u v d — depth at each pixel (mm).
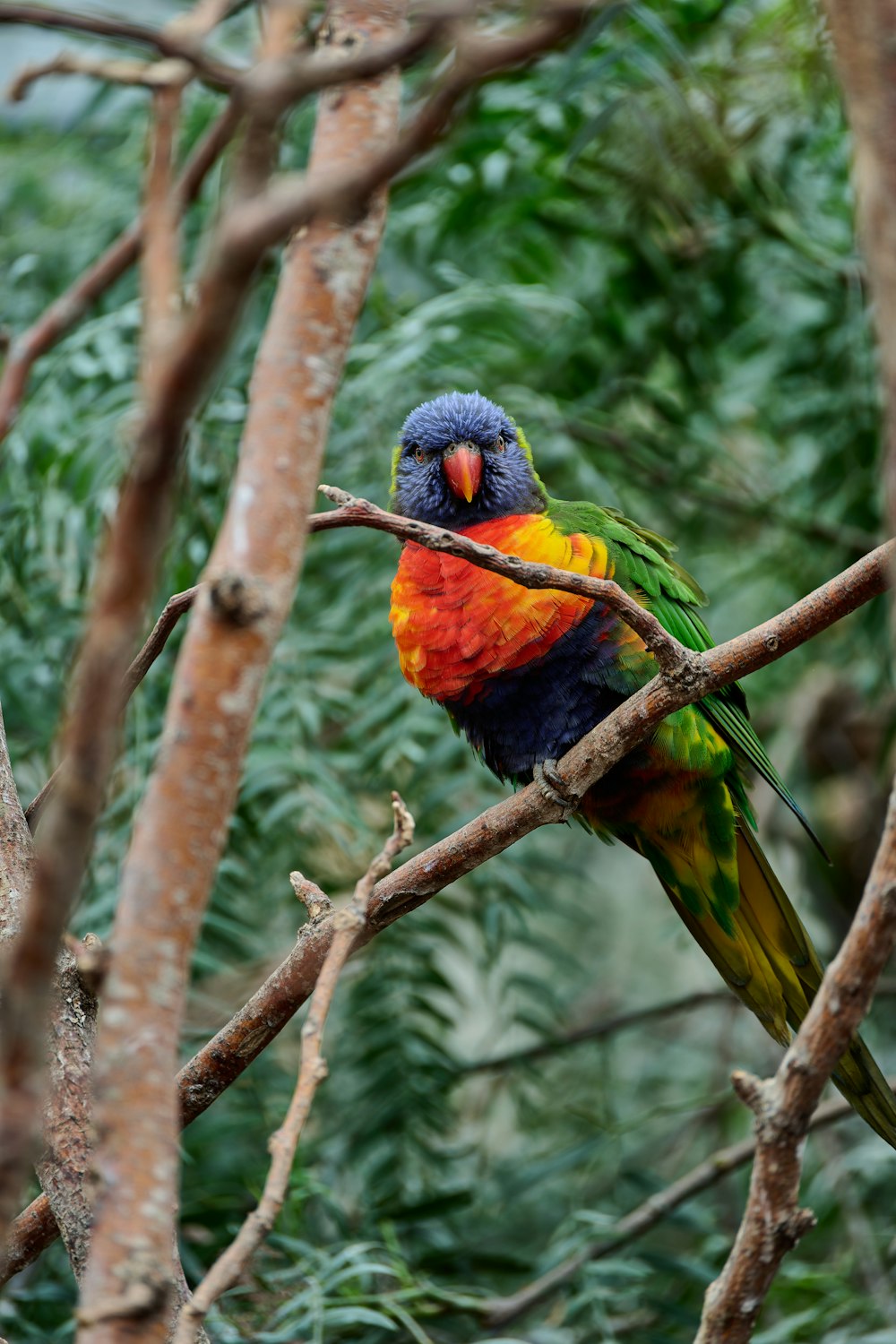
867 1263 7359
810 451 9539
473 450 7004
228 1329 5781
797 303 9523
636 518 9781
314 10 5414
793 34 7926
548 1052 8367
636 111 7871
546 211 9078
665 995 10742
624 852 11227
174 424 2059
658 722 4832
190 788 2486
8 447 7945
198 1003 7855
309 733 7750
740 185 8719
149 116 8367
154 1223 2355
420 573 6504
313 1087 2922
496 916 7953
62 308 4855
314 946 4266
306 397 2668
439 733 7996
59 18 2535
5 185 10062
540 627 6273
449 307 8109
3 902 3920
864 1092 5328
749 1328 3061
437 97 2129
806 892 10406
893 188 2318
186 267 8602
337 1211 6918
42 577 7926
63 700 7340
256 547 2574
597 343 9227
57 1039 3863
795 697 10453
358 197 2117
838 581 4488
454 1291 6996
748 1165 8547
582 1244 6977
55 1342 6156
